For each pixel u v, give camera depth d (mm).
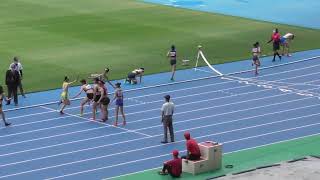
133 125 92875
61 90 110250
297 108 100938
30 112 98938
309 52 137750
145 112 98688
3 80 115125
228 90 110312
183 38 148750
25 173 76750
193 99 105375
